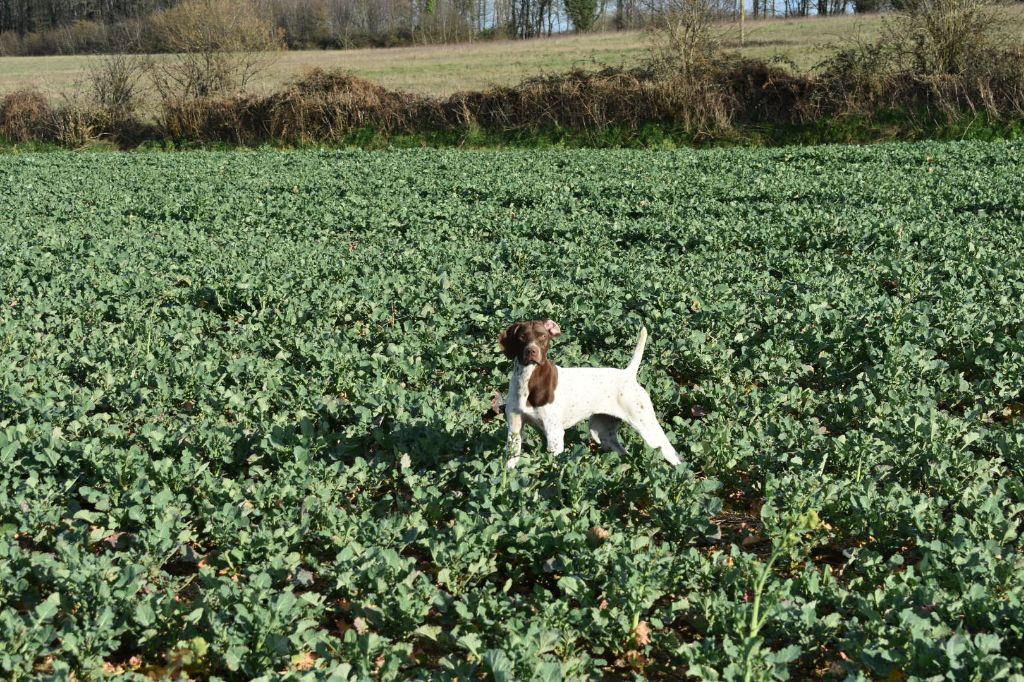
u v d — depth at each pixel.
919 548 5.32
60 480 6.19
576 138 37.81
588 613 4.50
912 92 35.59
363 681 3.85
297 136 39.81
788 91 36.59
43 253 14.41
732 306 9.98
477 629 4.49
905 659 3.94
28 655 4.04
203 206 20.19
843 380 8.66
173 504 5.71
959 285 11.14
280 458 6.58
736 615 4.31
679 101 36.97
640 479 6.08
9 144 41.19
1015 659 3.87
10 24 109.00
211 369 8.45
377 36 85.69
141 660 4.41
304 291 11.65
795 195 20.31
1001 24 34.75
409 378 8.59
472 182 23.67
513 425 6.18
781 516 5.45
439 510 5.78
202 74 42.47
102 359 8.79
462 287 11.80
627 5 76.19
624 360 8.79
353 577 4.79
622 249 15.51
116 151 40.22
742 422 7.46
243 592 4.49
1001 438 6.68
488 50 61.91
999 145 27.67
